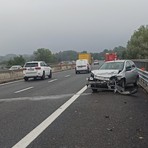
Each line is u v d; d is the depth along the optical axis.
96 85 16.92
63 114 10.62
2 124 9.19
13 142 7.16
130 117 9.90
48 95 16.52
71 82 25.55
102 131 8.04
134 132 7.89
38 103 13.55
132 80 18.98
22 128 8.60
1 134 7.95
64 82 25.86
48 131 8.17
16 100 14.88
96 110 11.32
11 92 19.06
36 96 16.23
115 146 6.65
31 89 20.48
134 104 12.70
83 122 9.21
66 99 14.63
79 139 7.29
